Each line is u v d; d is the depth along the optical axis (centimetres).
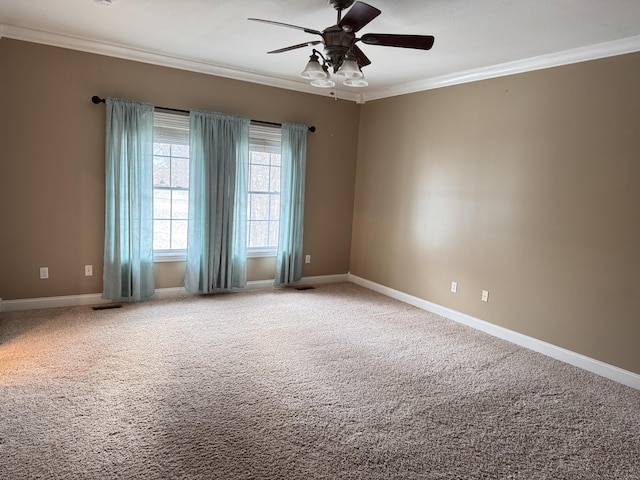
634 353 313
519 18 282
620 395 300
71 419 235
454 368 332
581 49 331
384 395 283
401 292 516
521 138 381
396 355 350
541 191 368
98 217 420
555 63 352
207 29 343
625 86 311
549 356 365
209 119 452
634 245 311
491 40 327
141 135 420
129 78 417
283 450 220
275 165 522
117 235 419
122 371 295
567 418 267
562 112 350
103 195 419
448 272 455
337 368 320
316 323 416
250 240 518
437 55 371
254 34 350
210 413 250
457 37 323
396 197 519
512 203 391
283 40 362
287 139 508
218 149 462
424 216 482
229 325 396
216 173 461
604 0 248
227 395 271
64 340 339
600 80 326
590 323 338
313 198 553
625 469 221
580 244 342
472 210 427
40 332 352
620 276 319
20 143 380
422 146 481
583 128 337
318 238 566
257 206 516
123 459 205
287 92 511
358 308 473
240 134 475
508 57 368
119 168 412
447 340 391
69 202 406
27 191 388
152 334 362
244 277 499
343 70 261
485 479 207
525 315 384
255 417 248
